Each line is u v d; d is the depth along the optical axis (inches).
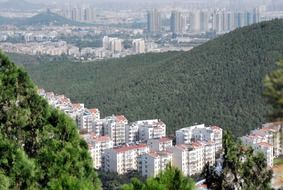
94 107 5285.4
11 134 818.8
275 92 431.8
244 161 791.7
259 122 4045.3
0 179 688.4
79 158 773.3
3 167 717.3
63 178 619.5
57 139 807.1
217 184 800.3
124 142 4382.4
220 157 812.6
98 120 4483.3
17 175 715.4
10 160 717.9
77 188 613.0
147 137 4252.0
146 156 3319.4
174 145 3833.7
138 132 4333.2
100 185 783.1
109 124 4377.5
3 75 831.1
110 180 3262.8
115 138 4387.3
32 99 839.7
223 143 804.6
